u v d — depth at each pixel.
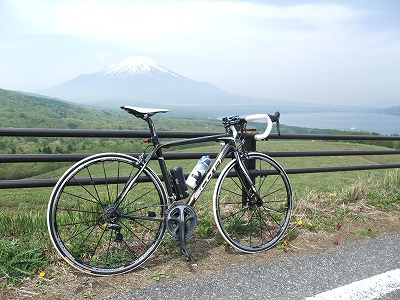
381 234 3.65
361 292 2.51
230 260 2.96
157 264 2.85
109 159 2.77
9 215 3.31
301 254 3.12
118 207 2.79
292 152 4.69
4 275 2.48
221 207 4.28
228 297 2.40
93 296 2.35
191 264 2.85
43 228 3.19
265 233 3.51
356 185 4.96
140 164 2.88
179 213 2.92
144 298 2.35
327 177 21.00
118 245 3.03
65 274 2.59
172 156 3.81
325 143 42.81
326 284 2.61
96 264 2.72
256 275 2.71
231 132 3.36
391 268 2.89
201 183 3.14
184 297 2.38
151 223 3.47
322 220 3.94
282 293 2.47
